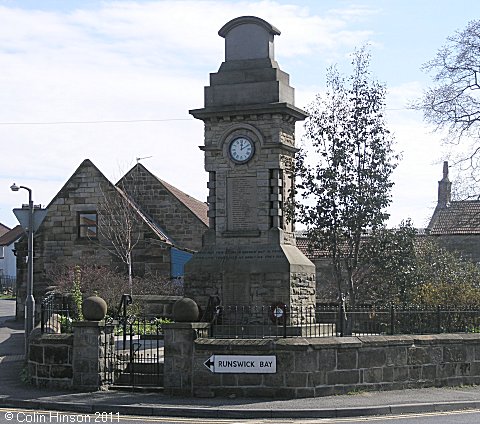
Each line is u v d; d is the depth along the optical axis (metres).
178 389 18.38
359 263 29.09
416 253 32.06
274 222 23.91
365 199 27.94
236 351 18.25
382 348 19.42
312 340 18.44
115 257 38.38
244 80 24.22
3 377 21.03
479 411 17.19
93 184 38.84
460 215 42.03
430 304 27.33
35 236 39.03
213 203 24.39
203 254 24.25
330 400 17.78
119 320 21.73
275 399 17.92
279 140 23.88
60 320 22.89
